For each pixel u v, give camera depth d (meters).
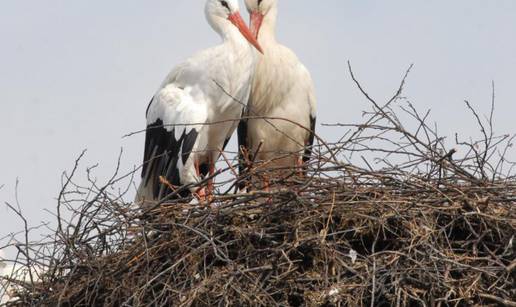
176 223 12.12
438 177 12.30
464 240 12.02
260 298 11.59
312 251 11.94
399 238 11.88
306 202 12.08
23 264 12.57
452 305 11.55
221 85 14.95
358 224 12.09
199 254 12.01
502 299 11.17
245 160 13.20
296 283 11.73
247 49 15.15
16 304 12.74
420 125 12.62
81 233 12.50
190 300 11.45
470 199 11.95
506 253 11.63
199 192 13.52
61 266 12.40
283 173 13.47
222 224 12.26
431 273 11.28
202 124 14.77
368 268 11.56
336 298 11.40
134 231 12.46
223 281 11.66
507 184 12.38
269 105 16.20
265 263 11.81
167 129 14.91
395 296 11.34
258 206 12.23
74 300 12.43
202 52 15.13
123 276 12.17
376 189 12.23
